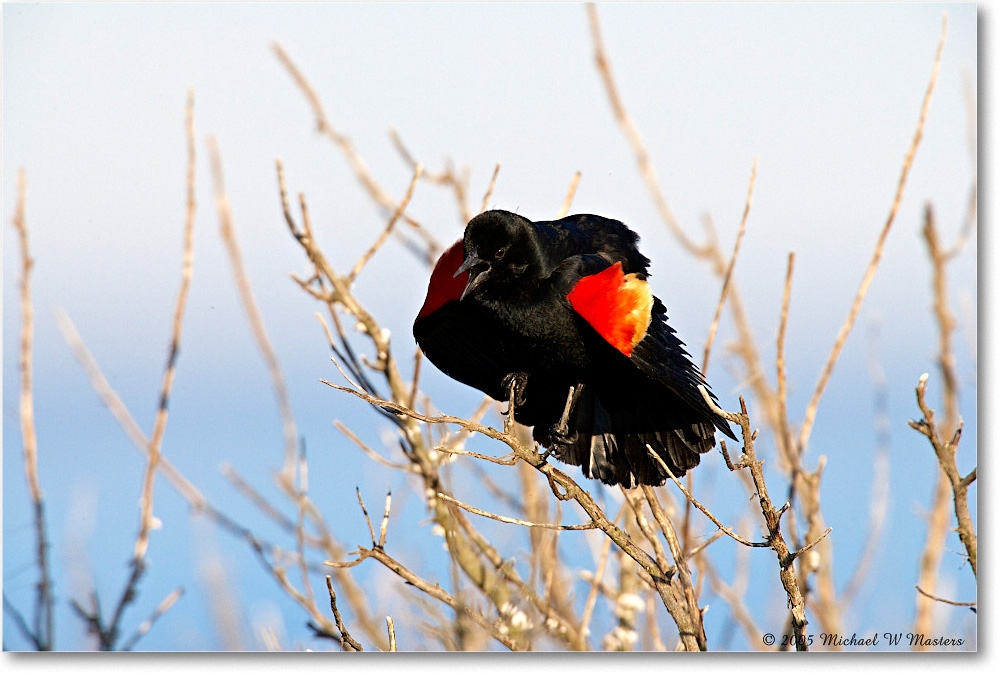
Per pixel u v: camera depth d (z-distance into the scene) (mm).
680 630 7625
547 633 8250
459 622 7637
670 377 9000
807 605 8180
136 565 8016
